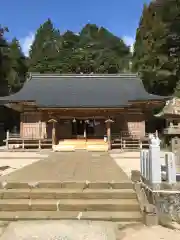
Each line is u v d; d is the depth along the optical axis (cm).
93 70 5250
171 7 3575
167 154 676
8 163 1528
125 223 598
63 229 552
